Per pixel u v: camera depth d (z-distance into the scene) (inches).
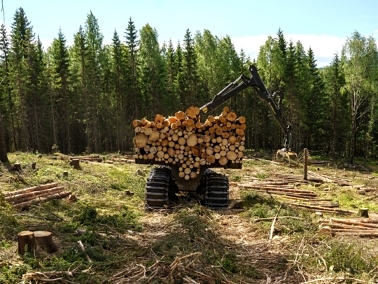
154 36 1688.0
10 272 191.9
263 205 371.6
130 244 251.9
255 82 528.7
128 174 594.9
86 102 1576.0
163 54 1975.9
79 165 611.8
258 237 285.6
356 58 1582.2
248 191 490.3
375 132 1859.0
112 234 275.3
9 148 1692.9
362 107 1852.9
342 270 220.7
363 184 705.0
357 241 278.5
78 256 220.4
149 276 193.6
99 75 1648.6
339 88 1752.0
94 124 1574.8
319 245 259.3
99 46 1695.4
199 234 268.8
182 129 384.5
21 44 1566.2
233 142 381.7
